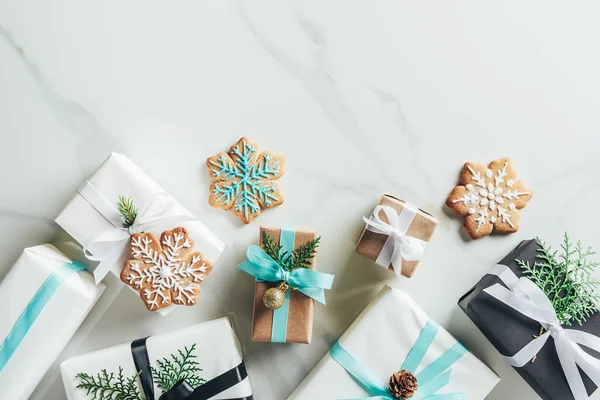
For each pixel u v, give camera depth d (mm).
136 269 622
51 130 676
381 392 632
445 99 698
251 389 663
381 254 646
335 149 696
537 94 703
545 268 648
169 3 674
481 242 703
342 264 699
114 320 687
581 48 701
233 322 695
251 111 687
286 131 691
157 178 685
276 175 676
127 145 682
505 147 705
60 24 670
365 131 696
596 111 706
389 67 693
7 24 667
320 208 696
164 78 679
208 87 683
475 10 694
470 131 701
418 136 699
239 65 684
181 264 628
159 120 682
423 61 695
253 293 695
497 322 634
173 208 629
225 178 671
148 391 634
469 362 643
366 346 642
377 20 690
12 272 617
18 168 675
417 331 642
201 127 685
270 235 638
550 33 699
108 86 677
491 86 700
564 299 636
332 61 690
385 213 634
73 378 630
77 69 674
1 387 611
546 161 708
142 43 676
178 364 638
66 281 622
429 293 703
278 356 701
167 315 691
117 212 625
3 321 612
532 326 633
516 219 686
